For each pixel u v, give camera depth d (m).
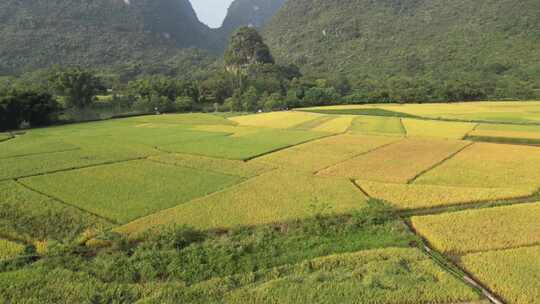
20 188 26.62
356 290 12.65
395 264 14.23
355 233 18.08
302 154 36.91
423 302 12.11
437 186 25.00
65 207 22.50
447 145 39.50
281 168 31.36
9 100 64.44
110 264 15.16
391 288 12.79
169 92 106.75
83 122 75.69
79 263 15.70
